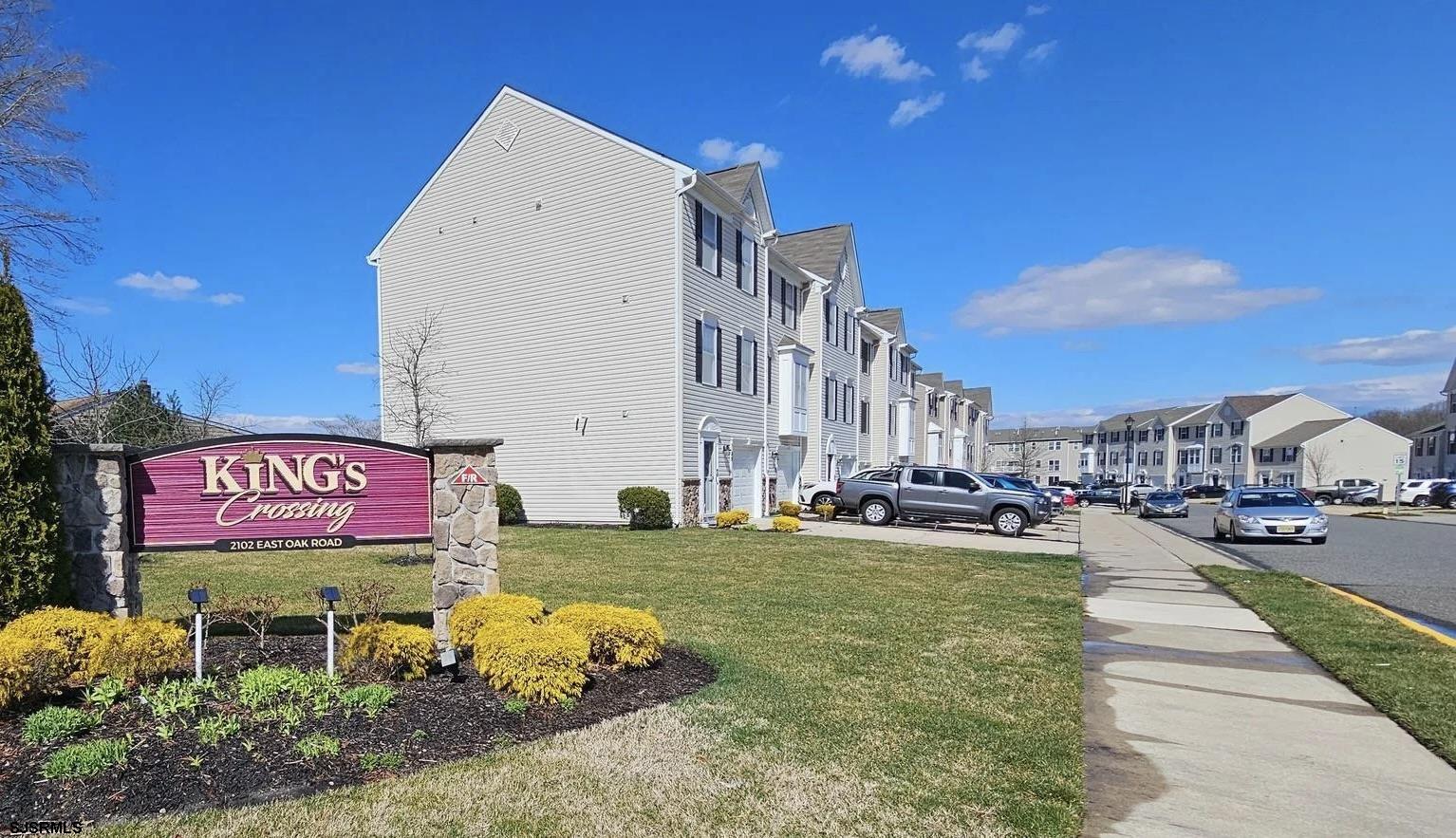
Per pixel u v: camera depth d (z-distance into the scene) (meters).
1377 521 25.72
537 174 18.86
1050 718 4.55
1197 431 75.88
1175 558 14.04
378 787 3.41
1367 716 4.82
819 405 25.80
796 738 4.13
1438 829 3.32
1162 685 5.49
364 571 10.12
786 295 24.78
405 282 20.73
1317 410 67.12
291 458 5.47
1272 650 6.56
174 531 5.33
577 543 13.68
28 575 4.77
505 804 3.30
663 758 3.82
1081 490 50.78
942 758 3.91
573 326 18.45
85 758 3.39
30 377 4.88
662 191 17.34
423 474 5.69
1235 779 3.83
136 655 4.39
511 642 4.59
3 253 11.00
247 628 6.23
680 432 17.34
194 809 3.16
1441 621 7.91
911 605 8.16
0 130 13.38
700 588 8.96
